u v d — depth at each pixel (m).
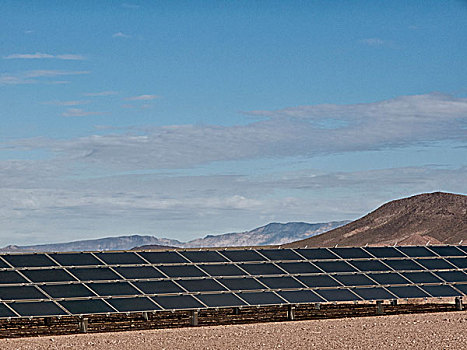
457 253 51.09
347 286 43.38
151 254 43.44
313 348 31.41
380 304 45.38
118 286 39.00
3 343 34.72
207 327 39.94
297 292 41.78
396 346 31.69
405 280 45.44
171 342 33.97
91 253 42.31
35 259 40.19
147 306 37.78
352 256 47.75
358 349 31.00
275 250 46.78
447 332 36.09
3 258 39.59
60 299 36.69
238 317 44.72
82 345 33.53
